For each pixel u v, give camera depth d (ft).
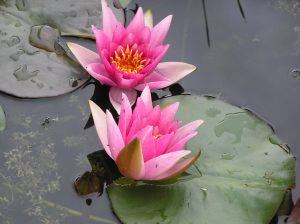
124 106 5.03
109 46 5.71
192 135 4.96
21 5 6.13
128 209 4.94
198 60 6.52
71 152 5.48
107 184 5.25
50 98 5.82
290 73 6.56
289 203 5.31
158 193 5.06
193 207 4.96
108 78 5.73
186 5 7.09
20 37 5.93
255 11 7.19
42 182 5.22
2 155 5.35
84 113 5.78
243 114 5.68
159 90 6.12
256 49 6.77
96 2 6.40
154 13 6.88
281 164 5.32
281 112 6.14
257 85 6.37
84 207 5.06
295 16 7.18
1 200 5.04
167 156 4.74
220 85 6.29
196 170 5.22
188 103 5.74
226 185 5.10
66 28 6.18
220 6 7.19
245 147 5.41
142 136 4.76
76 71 5.92
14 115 5.65
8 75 5.66
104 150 5.54
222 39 6.80
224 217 4.91
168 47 6.15
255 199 5.03
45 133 5.57
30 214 4.98
